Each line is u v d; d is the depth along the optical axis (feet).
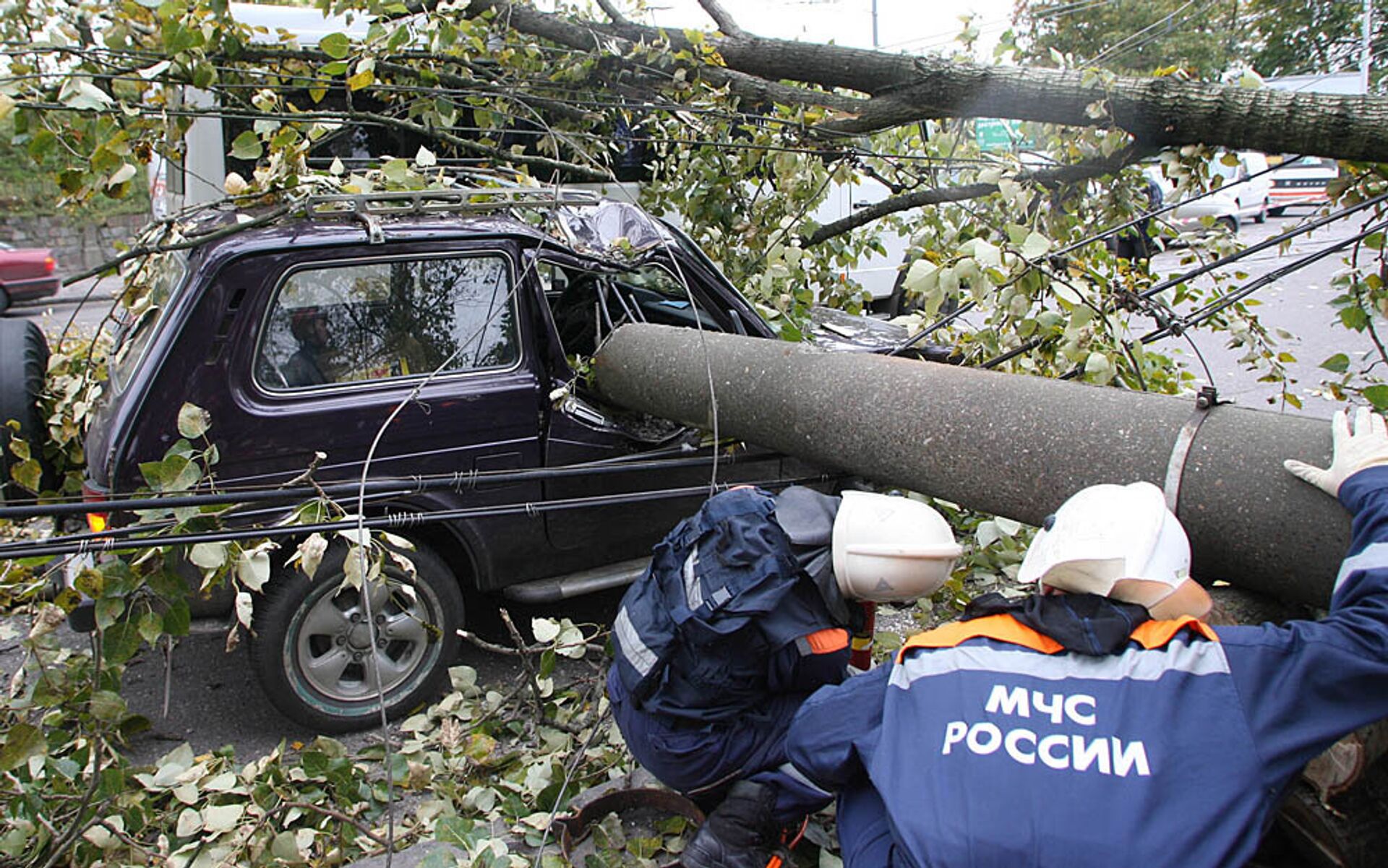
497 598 15.47
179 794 9.93
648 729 8.58
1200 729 5.38
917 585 7.70
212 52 13.26
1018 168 12.97
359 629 12.23
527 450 12.97
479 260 12.78
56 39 12.63
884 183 17.85
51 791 9.37
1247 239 52.16
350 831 9.93
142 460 11.10
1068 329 10.36
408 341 12.41
